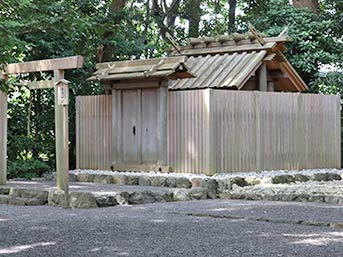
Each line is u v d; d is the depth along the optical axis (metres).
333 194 10.92
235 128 13.09
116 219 8.88
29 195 11.40
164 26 23.94
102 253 6.42
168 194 11.34
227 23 26.11
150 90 13.73
